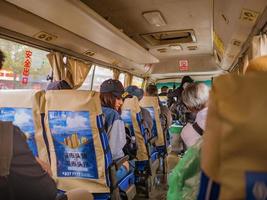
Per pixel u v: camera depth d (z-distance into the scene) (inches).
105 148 75.6
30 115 80.7
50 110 76.5
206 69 291.7
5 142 38.7
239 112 21.5
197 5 145.4
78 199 64.4
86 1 140.5
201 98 68.8
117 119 91.2
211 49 259.0
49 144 80.2
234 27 115.9
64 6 94.4
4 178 39.0
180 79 318.3
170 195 52.8
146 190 140.2
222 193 21.7
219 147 22.3
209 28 190.7
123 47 175.8
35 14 106.0
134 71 273.3
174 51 269.7
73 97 73.3
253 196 20.8
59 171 80.5
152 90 191.9
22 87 128.5
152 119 154.0
